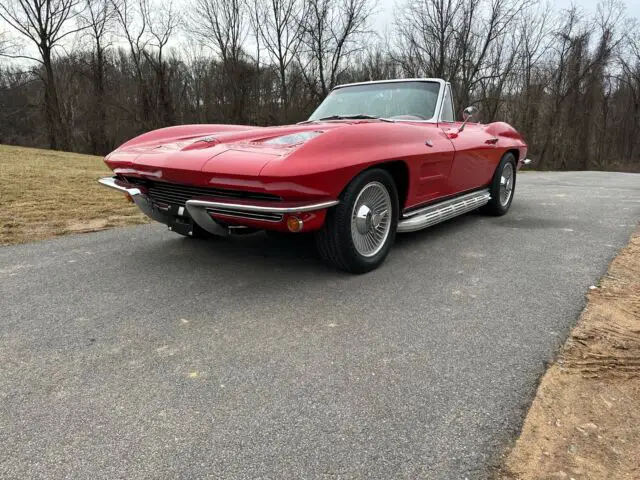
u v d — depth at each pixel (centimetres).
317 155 266
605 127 4266
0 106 3344
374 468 145
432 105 430
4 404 178
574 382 191
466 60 2655
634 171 4047
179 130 391
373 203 320
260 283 309
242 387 189
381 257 334
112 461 148
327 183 269
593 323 244
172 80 3581
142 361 210
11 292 296
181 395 184
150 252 387
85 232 467
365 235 321
